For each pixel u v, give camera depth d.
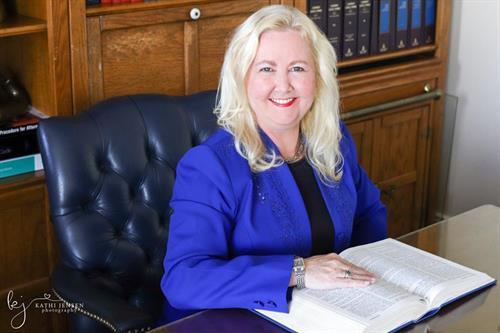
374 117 3.65
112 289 2.34
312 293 1.79
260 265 1.84
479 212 2.47
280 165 2.08
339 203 2.18
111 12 2.69
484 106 3.94
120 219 2.38
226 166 2.03
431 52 3.93
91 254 2.30
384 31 3.63
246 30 2.03
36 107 2.81
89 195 2.33
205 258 1.93
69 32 2.62
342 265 1.85
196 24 2.92
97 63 2.71
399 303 1.73
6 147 2.67
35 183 2.71
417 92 3.83
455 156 4.13
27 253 2.76
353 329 1.66
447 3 3.81
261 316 1.80
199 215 1.98
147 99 2.48
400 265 1.96
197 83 2.99
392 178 3.85
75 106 2.71
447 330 1.75
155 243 2.44
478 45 3.90
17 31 2.52
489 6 3.81
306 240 2.09
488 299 1.89
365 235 2.38
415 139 3.89
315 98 2.16
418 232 2.31
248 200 2.03
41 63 2.71
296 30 2.05
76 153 2.30
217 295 1.83
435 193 4.10
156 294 2.45
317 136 2.17
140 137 2.41
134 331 2.01
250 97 2.05
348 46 3.51
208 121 2.54
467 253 2.17
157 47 2.85
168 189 2.45
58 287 2.20
